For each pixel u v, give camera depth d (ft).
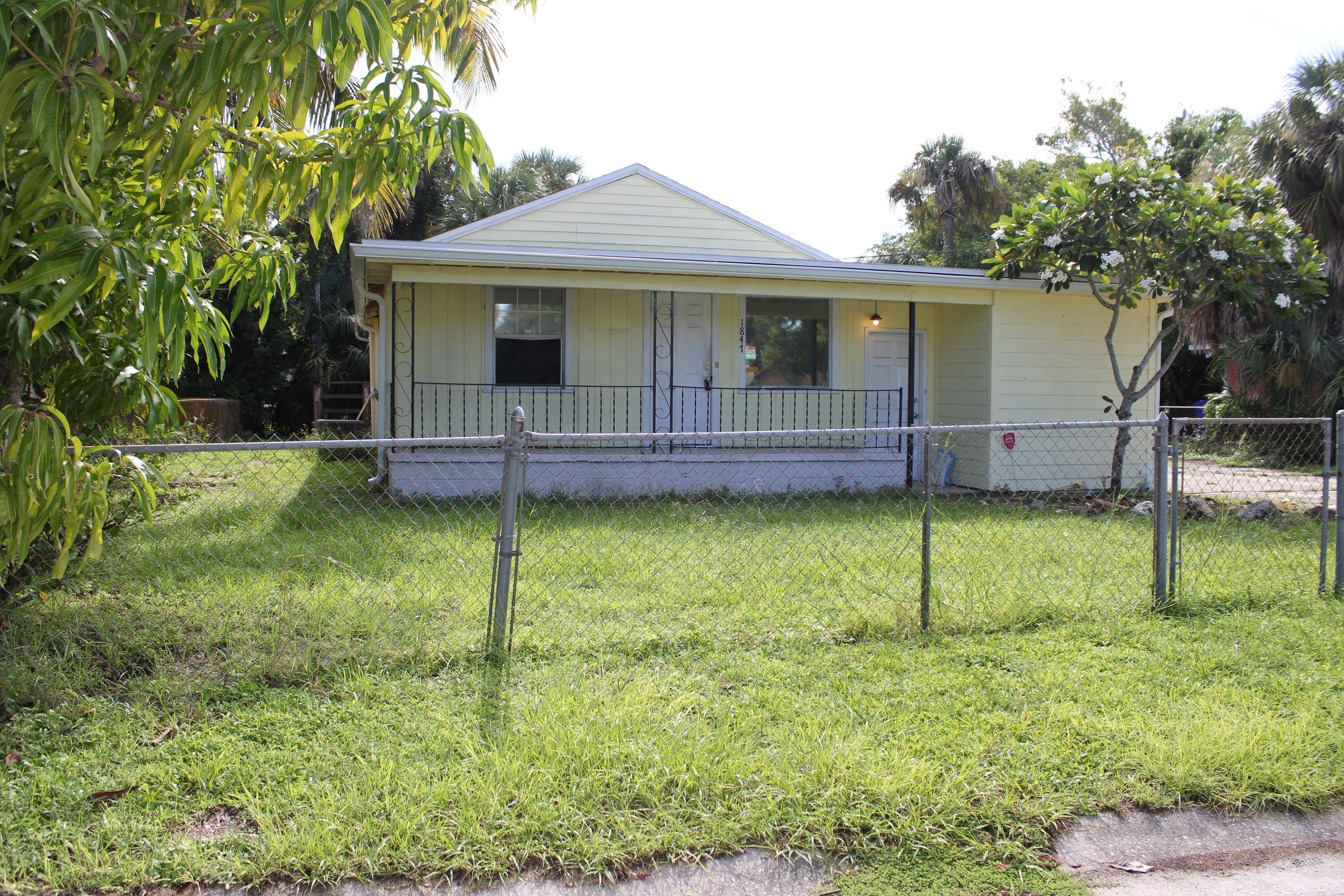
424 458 32.78
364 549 20.36
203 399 52.54
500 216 40.70
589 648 13.87
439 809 9.13
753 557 19.79
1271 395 55.52
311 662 12.80
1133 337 39.83
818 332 40.65
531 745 10.41
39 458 9.12
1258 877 8.80
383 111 10.69
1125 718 11.59
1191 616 16.20
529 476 33.76
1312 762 10.51
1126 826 9.48
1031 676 13.01
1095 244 33.58
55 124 8.06
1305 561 20.22
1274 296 34.86
